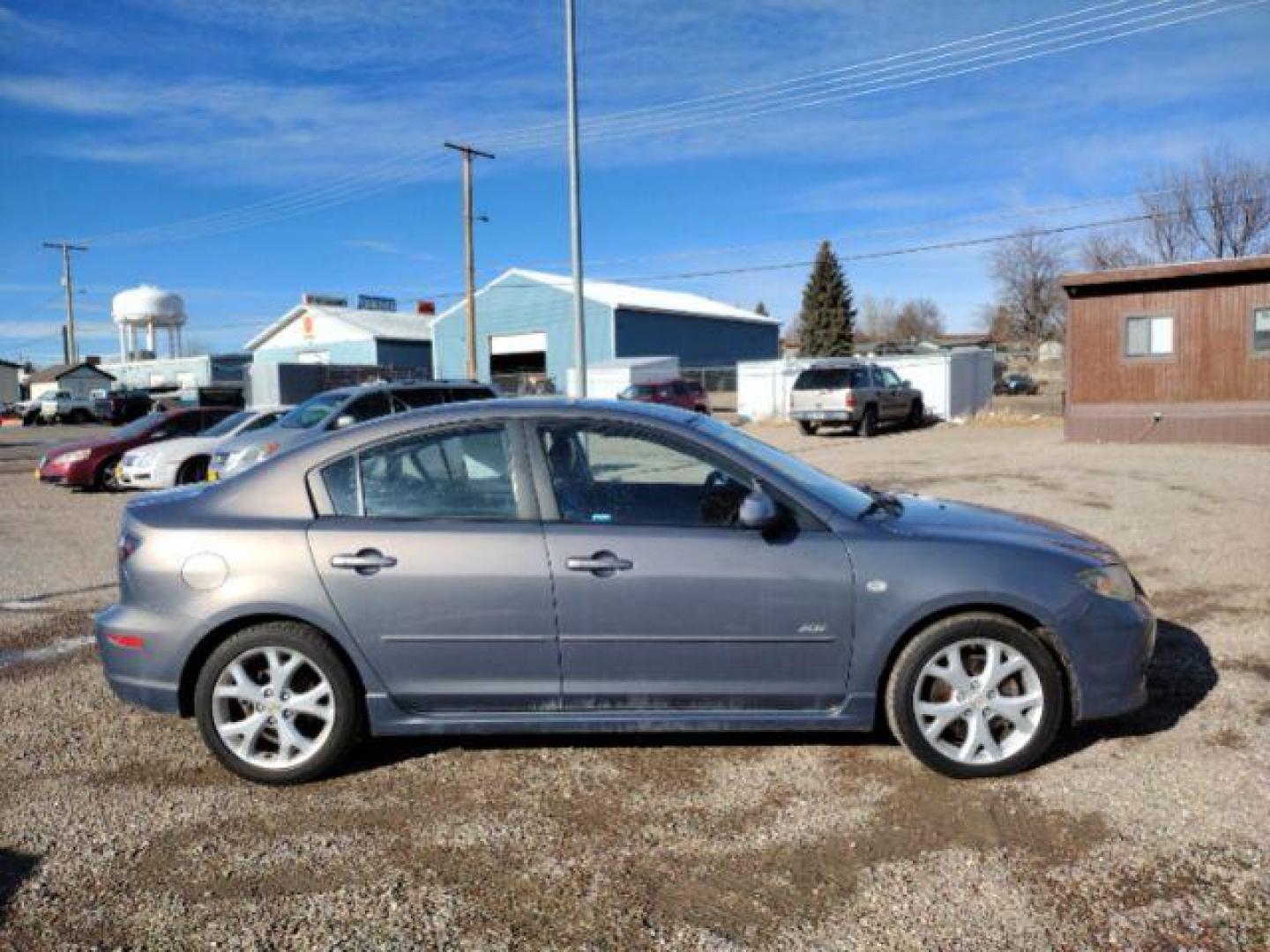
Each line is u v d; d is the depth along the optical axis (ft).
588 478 13.50
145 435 53.36
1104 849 11.03
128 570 13.51
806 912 9.99
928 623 13.06
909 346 132.57
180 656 13.20
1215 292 56.39
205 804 12.78
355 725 13.32
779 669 13.00
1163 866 10.63
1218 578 23.54
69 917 10.19
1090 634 12.92
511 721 13.17
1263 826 11.43
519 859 11.18
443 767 13.76
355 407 41.39
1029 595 12.80
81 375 208.74
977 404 98.07
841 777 13.12
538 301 145.79
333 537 13.16
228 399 152.66
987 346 255.70
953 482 43.73
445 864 11.12
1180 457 50.49
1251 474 42.39
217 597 13.09
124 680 13.43
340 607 13.02
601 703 13.16
